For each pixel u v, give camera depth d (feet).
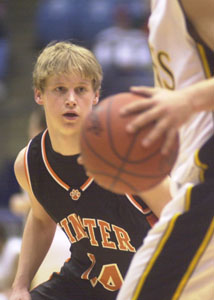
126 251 22.27
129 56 68.85
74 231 23.13
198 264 17.63
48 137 22.76
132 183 16.79
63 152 22.00
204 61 17.58
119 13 72.95
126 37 69.97
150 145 16.07
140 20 75.10
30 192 23.81
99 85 22.76
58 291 23.88
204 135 17.81
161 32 18.34
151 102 15.40
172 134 15.38
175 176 18.49
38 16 80.59
